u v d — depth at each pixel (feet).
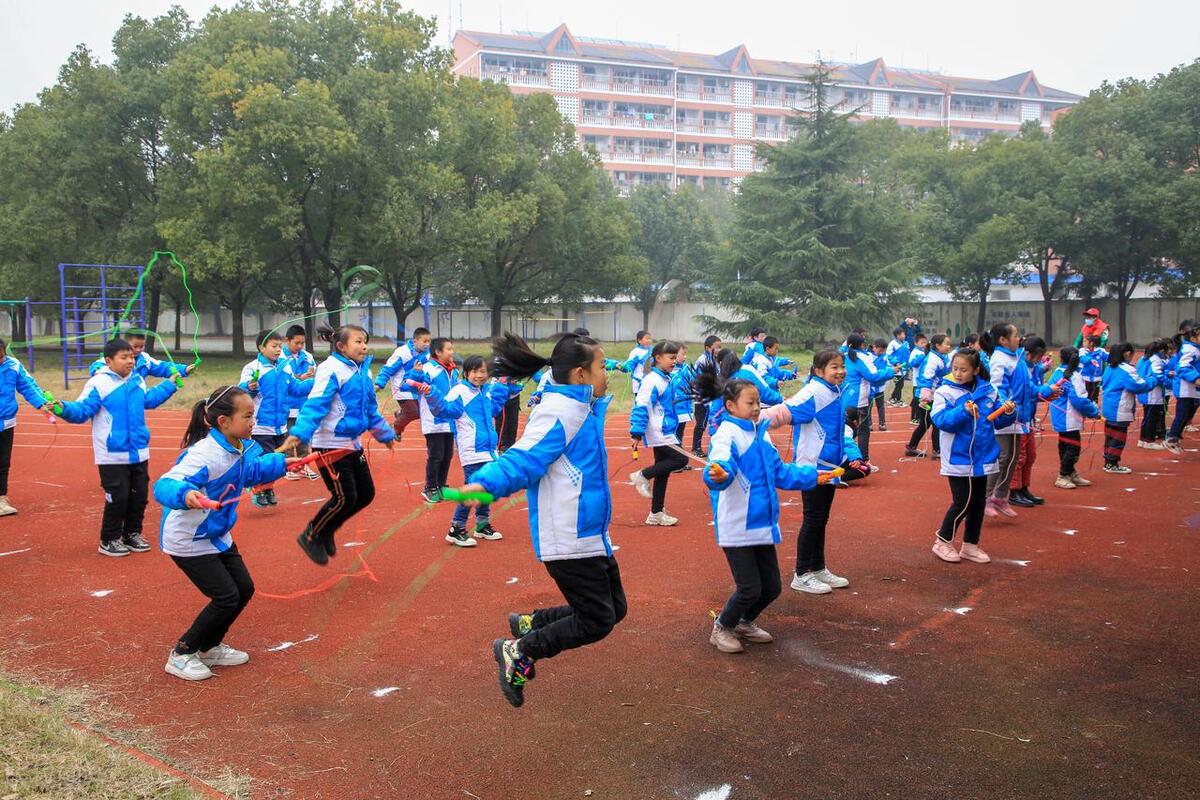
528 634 12.99
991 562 22.24
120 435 22.67
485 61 224.74
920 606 18.94
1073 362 31.14
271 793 11.48
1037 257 126.00
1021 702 14.16
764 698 14.38
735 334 120.06
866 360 33.76
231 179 79.20
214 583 15.07
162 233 83.15
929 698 14.34
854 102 260.01
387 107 86.84
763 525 16.08
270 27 91.09
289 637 17.24
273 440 31.94
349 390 20.56
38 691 14.34
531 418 12.84
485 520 24.76
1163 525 25.89
